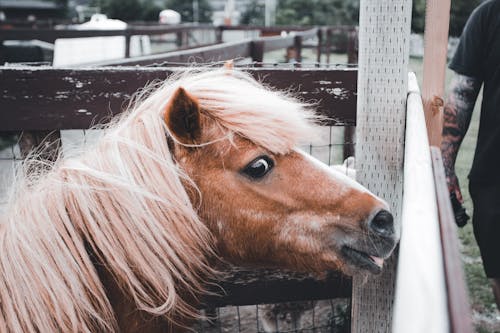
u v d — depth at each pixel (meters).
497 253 2.17
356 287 1.53
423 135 1.09
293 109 1.35
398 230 1.46
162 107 1.36
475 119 6.85
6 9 27.78
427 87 1.60
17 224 1.26
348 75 1.76
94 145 1.50
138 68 1.75
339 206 1.30
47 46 9.40
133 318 1.32
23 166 1.50
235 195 1.32
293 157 1.34
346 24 19.11
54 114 1.75
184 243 1.27
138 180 1.26
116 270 1.24
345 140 3.17
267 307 2.56
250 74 1.74
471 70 2.22
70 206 1.27
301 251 1.33
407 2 1.33
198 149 1.32
